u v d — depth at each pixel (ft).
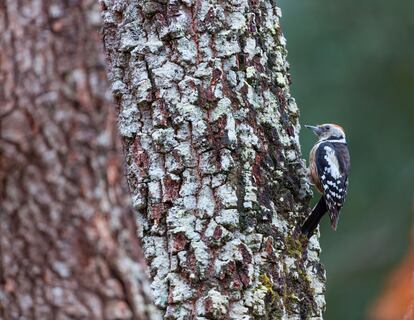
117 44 37.52
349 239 86.63
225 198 35.42
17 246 24.18
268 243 36.06
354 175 86.38
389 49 86.12
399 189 85.71
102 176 24.79
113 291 24.63
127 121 36.81
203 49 36.88
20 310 24.18
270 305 35.40
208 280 34.76
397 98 86.22
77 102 24.58
